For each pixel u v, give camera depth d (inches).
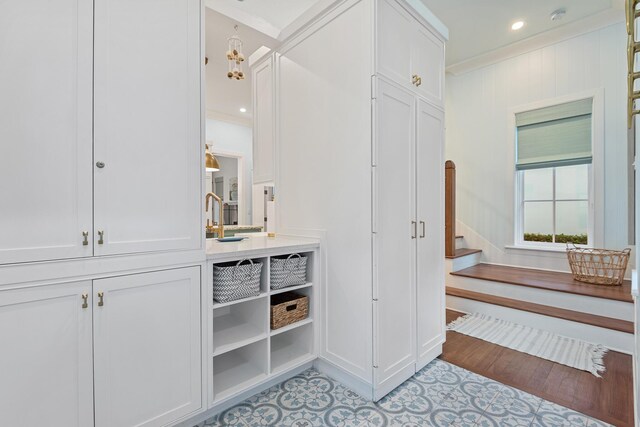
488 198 152.4
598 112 121.2
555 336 99.6
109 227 49.6
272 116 94.3
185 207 57.8
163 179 55.2
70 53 46.3
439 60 88.1
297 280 77.5
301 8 101.2
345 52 71.9
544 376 77.2
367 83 67.2
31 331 43.5
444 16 116.9
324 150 77.4
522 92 141.3
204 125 60.7
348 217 71.7
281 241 82.3
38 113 43.8
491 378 76.7
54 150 45.0
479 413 63.6
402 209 74.0
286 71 88.9
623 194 116.3
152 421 54.0
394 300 71.9
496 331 104.0
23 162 42.8
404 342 75.0
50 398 45.0
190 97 58.7
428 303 83.4
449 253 137.7
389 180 70.3
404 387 73.0
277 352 81.6
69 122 46.2
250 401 67.9
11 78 41.9
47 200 44.5
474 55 146.3
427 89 83.0
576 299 103.4
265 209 160.9
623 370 79.1
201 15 60.4
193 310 58.8
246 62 136.7
